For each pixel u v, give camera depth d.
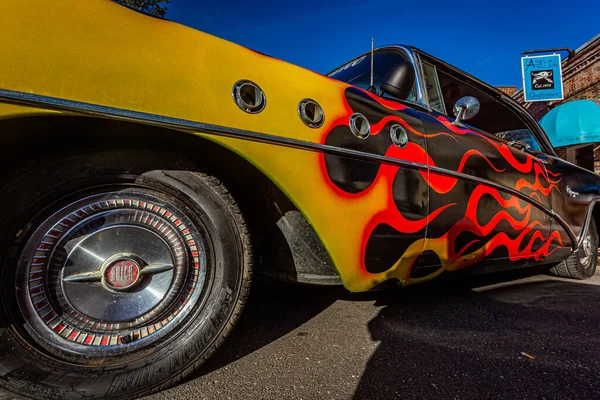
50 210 0.92
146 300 1.03
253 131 1.05
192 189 1.08
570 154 8.64
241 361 1.24
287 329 1.57
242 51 1.15
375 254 1.36
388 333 1.55
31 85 0.77
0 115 0.74
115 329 0.98
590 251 3.21
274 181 1.10
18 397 0.85
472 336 1.56
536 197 2.27
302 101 1.20
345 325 1.63
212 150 1.13
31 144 0.93
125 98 0.87
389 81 1.73
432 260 1.62
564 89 9.14
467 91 2.61
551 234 2.44
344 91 1.38
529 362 1.32
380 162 1.38
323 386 1.09
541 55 9.26
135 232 1.03
